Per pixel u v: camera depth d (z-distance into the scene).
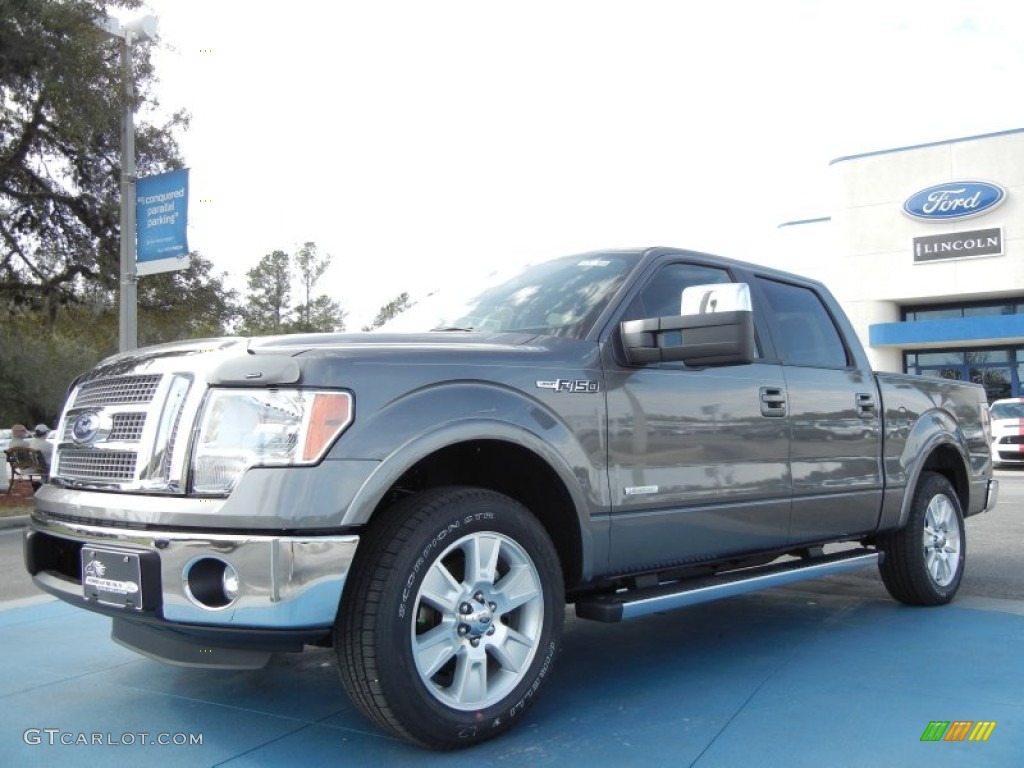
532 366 3.57
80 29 13.91
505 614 3.38
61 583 3.45
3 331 21.02
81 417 3.52
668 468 3.97
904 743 3.31
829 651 4.65
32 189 17.50
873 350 31.11
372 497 2.99
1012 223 29.02
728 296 3.65
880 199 31.16
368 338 3.46
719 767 3.09
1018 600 6.00
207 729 3.52
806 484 4.71
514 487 3.81
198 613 2.94
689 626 5.29
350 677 3.03
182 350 3.35
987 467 6.62
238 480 2.95
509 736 3.39
